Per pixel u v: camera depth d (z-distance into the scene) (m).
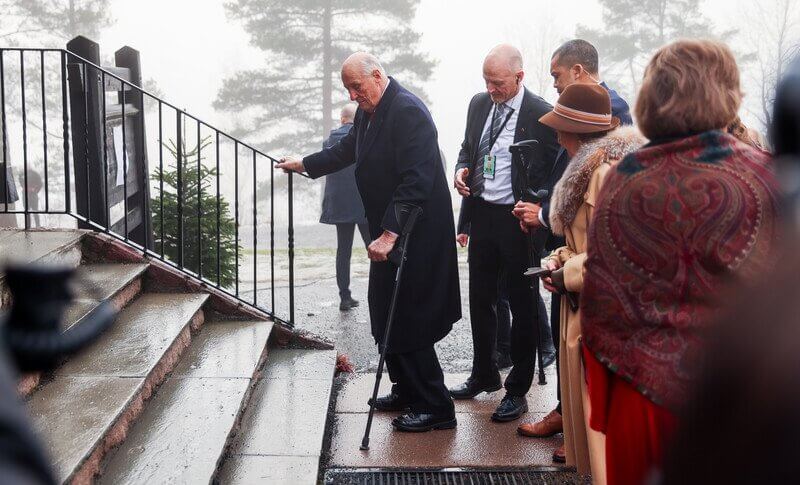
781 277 1.12
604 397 2.48
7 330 0.96
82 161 5.52
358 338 6.15
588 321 2.39
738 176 2.22
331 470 3.83
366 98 4.15
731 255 2.18
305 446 3.73
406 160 4.08
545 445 4.10
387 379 5.04
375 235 4.32
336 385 4.94
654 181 2.29
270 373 4.65
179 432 3.54
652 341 2.28
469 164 4.61
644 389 2.27
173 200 6.38
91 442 3.00
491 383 4.73
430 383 4.26
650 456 2.32
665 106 2.31
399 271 4.06
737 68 2.36
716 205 2.21
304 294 7.73
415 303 4.20
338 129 7.18
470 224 4.62
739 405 1.07
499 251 4.46
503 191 4.39
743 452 1.06
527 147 4.15
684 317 2.24
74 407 3.31
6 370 0.85
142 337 4.16
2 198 5.31
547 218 3.88
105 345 4.04
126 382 3.58
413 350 4.21
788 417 1.01
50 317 0.98
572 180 3.22
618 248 2.33
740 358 1.09
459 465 3.88
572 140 3.44
